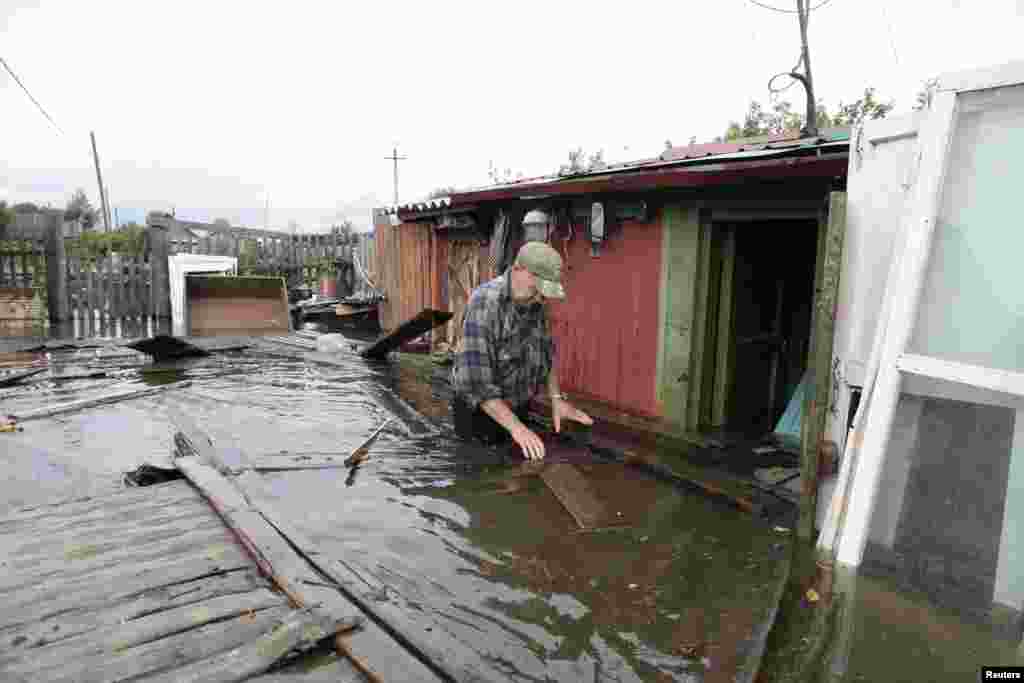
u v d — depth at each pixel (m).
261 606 2.66
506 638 2.67
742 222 5.87
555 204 7.16
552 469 4.66
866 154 3.46
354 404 6.81
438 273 10.41
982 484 2.82
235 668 2.21
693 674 2.47
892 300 3.14
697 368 5.91
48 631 2.46
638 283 6.30
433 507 3.98
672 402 6.04
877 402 3.12
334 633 2.42
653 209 6.05
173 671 2.21
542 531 3.70
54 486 4.36
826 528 3.34
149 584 2.82
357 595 2.73
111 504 3.75
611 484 4.48
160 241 14.23
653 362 6.20
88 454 5.08
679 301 5.89
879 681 2.46
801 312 6.83
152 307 14.42
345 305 13.59
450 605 2.89
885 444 3.10
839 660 2.59
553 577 3.19
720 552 3.50
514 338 4.52
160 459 4.98
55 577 2.88
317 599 2.66
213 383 7.87
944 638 2.72
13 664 2.24
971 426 2.87
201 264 14.38
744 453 5.17
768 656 2.62
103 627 2.48
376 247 13.28
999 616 2.72
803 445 3.66
